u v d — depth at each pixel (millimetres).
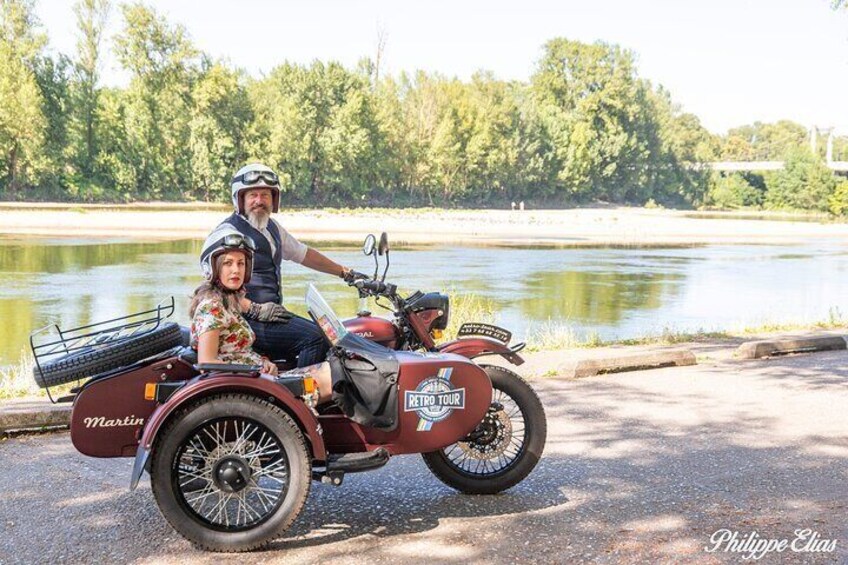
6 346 13961
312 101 85500
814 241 55188
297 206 83750
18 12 76562
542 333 15352
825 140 196125
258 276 5062
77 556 4242
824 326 14367
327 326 4676
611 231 61750
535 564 4152
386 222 60750
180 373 4578
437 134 94875
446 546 4391
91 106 79375
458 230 56031
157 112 81188
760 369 9570
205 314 4492
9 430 6453
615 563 4164
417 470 5738
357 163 86000
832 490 5281
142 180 80688
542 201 119000
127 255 31844
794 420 7117
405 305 5113
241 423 4465
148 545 4391
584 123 123688
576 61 133750
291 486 4324
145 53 81188
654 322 18469
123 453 4566
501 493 5238
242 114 81938
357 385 4652
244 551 4309
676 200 146000
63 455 5973
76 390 4633
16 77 73250
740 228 72125
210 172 79188
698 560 4195
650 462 5883
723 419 7141
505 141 106062
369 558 4238
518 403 5191
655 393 8188
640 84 136750
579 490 5289
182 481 4660
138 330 4871
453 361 4848
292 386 4402
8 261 28828
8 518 4746
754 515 4832
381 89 95188
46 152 74625
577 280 27484
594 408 7535
